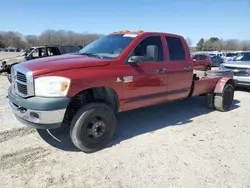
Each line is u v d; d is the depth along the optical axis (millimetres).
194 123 5391
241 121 5641
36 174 3158
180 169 3373
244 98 8539
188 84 5426
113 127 4047
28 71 3352
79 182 3012
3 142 4062
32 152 3756
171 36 5078
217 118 5852
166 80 4816
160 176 3188
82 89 3480
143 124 5227
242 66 9508
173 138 4469
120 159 3615
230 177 3213
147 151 3898
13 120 5137
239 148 4109
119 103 4074
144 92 4426
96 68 3688
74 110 3879
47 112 3248
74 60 3754
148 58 4105
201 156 3773
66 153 3764
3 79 11898
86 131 3678
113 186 2951
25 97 3404
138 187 2945
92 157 3660
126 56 4102
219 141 4391
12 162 3434
